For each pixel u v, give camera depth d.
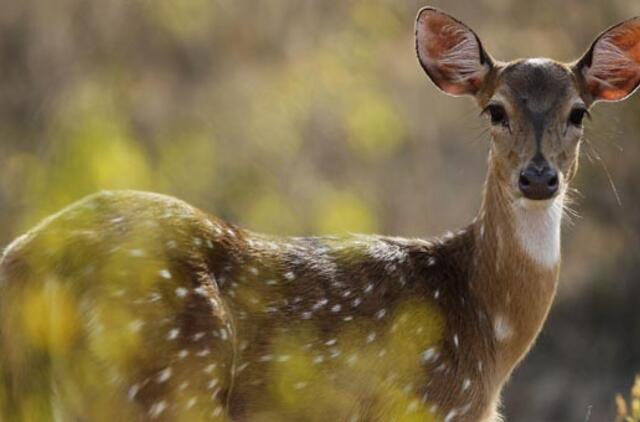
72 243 11.73
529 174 12.99
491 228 13.43
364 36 24.44
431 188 26.00
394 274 13.05
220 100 25.84
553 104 13.27
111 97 23.48
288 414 12.50
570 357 24.41
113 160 12.16
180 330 11.77
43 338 11.62
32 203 12.59
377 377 12.75
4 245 15.30
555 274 13.52
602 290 25.19
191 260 11.99
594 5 28.53
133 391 11.65
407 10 27.78
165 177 16.20
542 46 28.66
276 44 27.08
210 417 11.88
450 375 12.99
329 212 12.84
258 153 23.84
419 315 12.92
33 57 26.89
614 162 25.78
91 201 12.02
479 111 14.33
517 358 13.55
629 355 24.50
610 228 25.75
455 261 13.43
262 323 12.35
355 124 13.52
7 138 24.53
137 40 26.95
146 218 11.99
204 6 25.89
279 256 12.66
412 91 26.59
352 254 12.99
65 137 12.60
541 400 23.66
